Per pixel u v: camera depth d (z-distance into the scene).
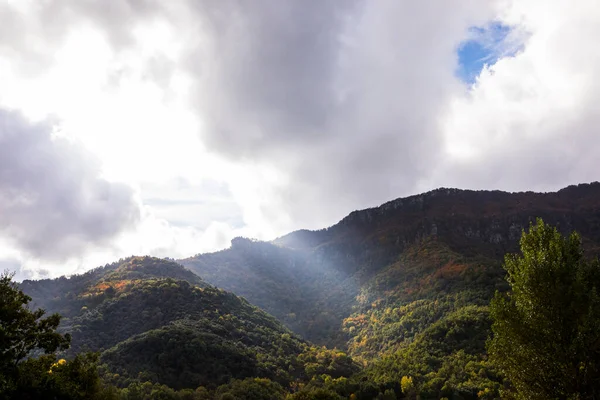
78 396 37.59
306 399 87.38
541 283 25.53
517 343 25.81
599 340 23.12
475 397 82.94
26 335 34.44
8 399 31.55
